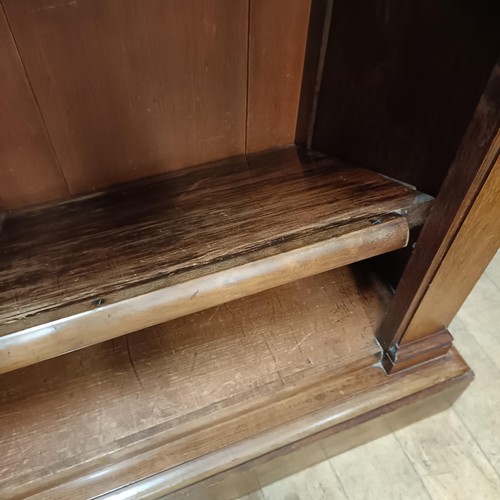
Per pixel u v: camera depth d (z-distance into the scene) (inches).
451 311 30.9
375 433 36.4
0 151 23.6
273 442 31.0
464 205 22.0
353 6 23.1
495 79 17.9
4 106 22.0
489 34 18.1
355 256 24.4
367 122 26.0
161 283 21.5
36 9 19.5
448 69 20.4
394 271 34.3
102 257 22.9
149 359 31.1
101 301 20.8
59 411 28.9
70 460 27.5
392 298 32.1
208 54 24.2
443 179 23.4
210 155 29.3
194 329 32.5
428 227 24.6
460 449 37.5
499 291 46.8
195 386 30.4
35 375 29.9
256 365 31.5
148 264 22.3
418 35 20.9
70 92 22.7
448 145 22.2
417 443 37.7
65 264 22.5
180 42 23.1
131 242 23.6
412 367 34.1
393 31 21.9
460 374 34.7
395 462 36.8
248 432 30.9
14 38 20.0
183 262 22.4
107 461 28.4
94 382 30.0
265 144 30.4
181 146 27.9
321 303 34.4
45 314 20.4
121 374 30.4
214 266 22.2
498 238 25.3
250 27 24.0
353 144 27.8
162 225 24.7
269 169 28.6
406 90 22.9
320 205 25.2
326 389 32.7
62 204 26.9
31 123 23.2
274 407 31.8
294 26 25.1
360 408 32.7
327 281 35.5
